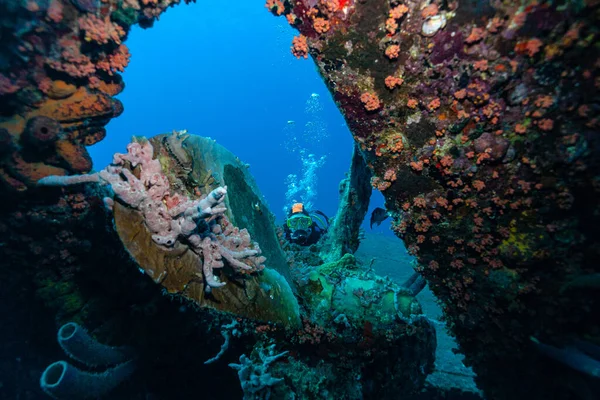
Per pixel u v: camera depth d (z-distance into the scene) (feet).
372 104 8.31
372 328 12.29
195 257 7.60
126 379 11.94
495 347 9.51
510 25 6.89
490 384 10.31
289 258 14.65
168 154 8.44
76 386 9.31
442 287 10.14
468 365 10.69
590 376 8.19
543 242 8.11
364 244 34.24
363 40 7.75
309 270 14.24
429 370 14.93
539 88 7.26
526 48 6.95
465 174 8.33
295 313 10.64
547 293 8.32
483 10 6.92
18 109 8.68
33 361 12.76
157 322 11.59
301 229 20.15
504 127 7.75
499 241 8.69
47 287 11.09
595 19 6.54
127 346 11.44
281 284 10.53
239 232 8.96
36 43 8.19
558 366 8.85
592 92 6.93
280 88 224.33
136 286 11.13
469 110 7.83
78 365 12.06
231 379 12.75
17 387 13.00
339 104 8.93
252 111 229.45
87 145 9.98
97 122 9.63
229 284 8.46
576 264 8.01
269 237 13.05
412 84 7.99
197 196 8.79
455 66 7.50
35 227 10.03
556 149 7.40
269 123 230.07
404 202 9.57
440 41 7.36
